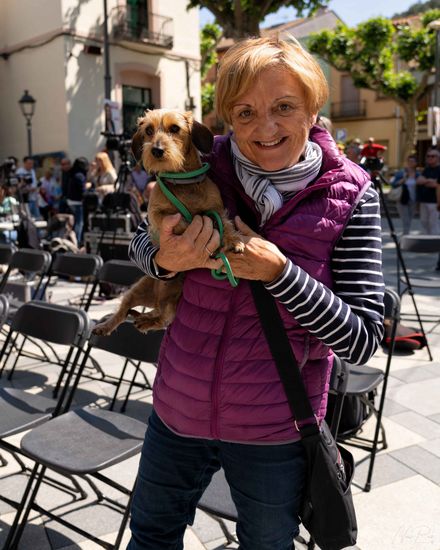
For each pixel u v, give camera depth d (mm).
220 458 1602
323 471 1478
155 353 3043
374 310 1485
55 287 8469
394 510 2844
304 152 1579
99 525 2766
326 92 1544
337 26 27047
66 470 2350
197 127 1688
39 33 17234
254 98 1473
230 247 1397
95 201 8898
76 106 17125
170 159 1574
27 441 2586
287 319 1487
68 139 17078
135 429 2732
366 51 26516
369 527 2709
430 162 10500
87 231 8953
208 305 1548
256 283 1473
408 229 12562
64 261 5438
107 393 4445
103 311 6887
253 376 1483
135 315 2156
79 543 2637
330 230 1483
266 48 1484
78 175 11016
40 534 2693
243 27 14312
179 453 1641
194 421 1555
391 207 18562
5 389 3242
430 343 5602
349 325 1415
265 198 1502
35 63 17609
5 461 3352
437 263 9375
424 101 33625
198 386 1532
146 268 1680
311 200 1503
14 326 3447
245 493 1532
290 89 1460
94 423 2777
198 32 20156
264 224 1554
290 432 1480
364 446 3250
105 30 15094
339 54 26781
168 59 19266
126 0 17750
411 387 4469
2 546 2605
